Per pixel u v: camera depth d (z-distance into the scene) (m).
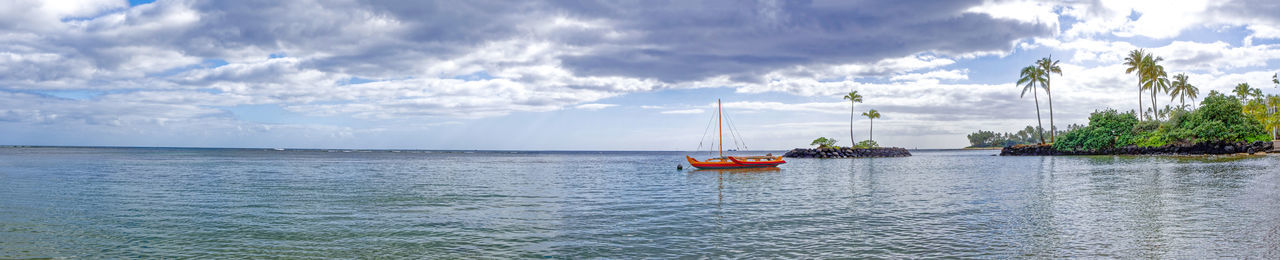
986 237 16.45
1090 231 17.27
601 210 23.75
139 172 51.91
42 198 28.23
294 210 23.80
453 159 113.44
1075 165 60.34
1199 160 63.06
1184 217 19.78
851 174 50.59
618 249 15.27
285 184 38.59
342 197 29.50
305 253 14.97
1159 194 27.78
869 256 14.08
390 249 15.42
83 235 17.52
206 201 27.30
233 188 35.00
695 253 14.68
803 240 16.33
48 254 14.77
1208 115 81.44
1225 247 14.55
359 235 17.58
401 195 30.66
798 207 24.47
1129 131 91.69
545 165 79.25
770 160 63.66
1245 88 108.38
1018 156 103.00
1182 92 106.44
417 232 18.11
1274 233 16.31
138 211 23.33
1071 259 13.48
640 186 37.53
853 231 17.80
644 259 14.06
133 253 14.95
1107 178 39.47
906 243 15.68
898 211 22.70
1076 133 97.31
